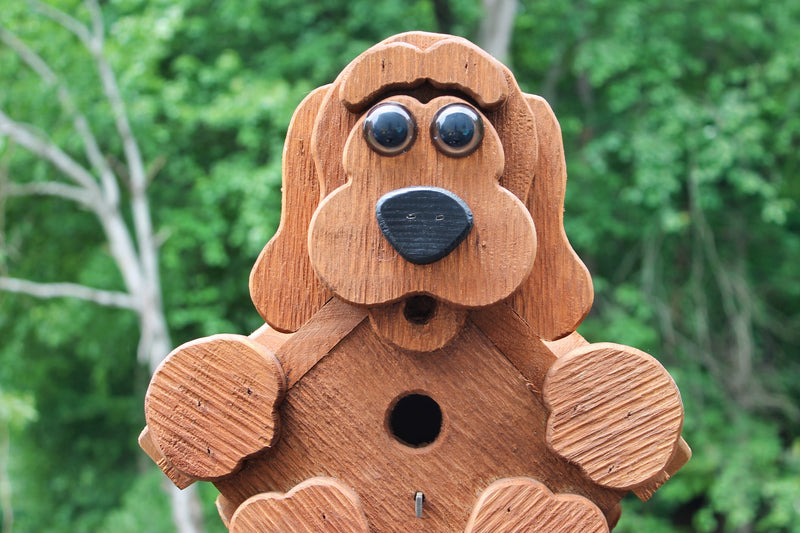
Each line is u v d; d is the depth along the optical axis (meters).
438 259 1.24
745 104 6.60
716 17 7.09
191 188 7.18
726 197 7.16
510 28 7.03
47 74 6.29
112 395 8.66
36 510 8.26
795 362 7.44
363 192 1.26
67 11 6.56
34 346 8.13
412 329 1.31
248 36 7.18
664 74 6.81
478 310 1.29
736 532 7.05
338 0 7.04
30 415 5.65
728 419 6.85
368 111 1.27
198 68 6.85
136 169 6.24
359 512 1.33
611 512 1.43
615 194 6.95
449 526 1.37
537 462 1.37
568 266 1.35
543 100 1.37
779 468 6.61
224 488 1.39
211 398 1.34
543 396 1.33
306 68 6.85
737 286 7.07
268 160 6.59
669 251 7.25
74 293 6.02
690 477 6.58
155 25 6.09
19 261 7.68
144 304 6.04
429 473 1.38
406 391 1.38
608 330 6.50
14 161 6.85
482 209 1.25
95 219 7.49
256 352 1.34
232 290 7.01
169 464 1.40
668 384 1.30
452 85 1.28
